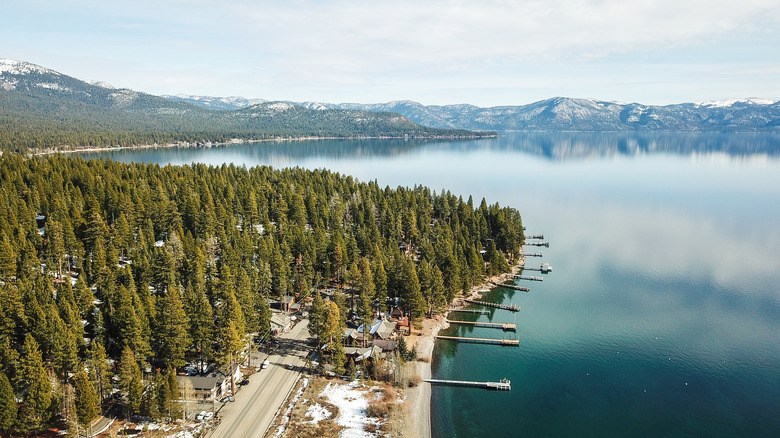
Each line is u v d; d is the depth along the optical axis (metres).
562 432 82.94
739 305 136.12
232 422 79.81
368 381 94.25
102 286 111.56
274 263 129.50
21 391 77.88
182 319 89.25
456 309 133.00
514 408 89.31
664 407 89.94
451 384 96.50
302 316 123.06
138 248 138.50
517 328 122.12
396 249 153.88
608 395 93.62
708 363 105.31
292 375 95.06
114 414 79.88
